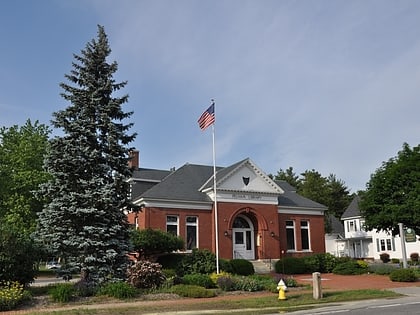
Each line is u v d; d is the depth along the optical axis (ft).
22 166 125.39
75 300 55.01
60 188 65.36
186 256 91.61
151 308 49.73
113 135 68.85
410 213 92.48
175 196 114.11
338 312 45.60
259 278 76.79
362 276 94.27
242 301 55.11
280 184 150.10
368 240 197.88
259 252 121.29
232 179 119.85
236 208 119.34
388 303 52.85
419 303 52.11
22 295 53.26
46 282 89.40
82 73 70.28
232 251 116.26
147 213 110.22
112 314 46.11
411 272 81.05
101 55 71.10
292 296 59.31
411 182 95.20
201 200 116.16
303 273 106.73
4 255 57.98
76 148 65.87
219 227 115.75
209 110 92.63
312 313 45.37
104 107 69.77
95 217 64.28
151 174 135.13
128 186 69.15
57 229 63.31
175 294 59.77
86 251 63.67
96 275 62.39
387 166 102.99
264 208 123.65
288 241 129.80
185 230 113.60
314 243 133.18
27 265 60.08
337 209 258.16
